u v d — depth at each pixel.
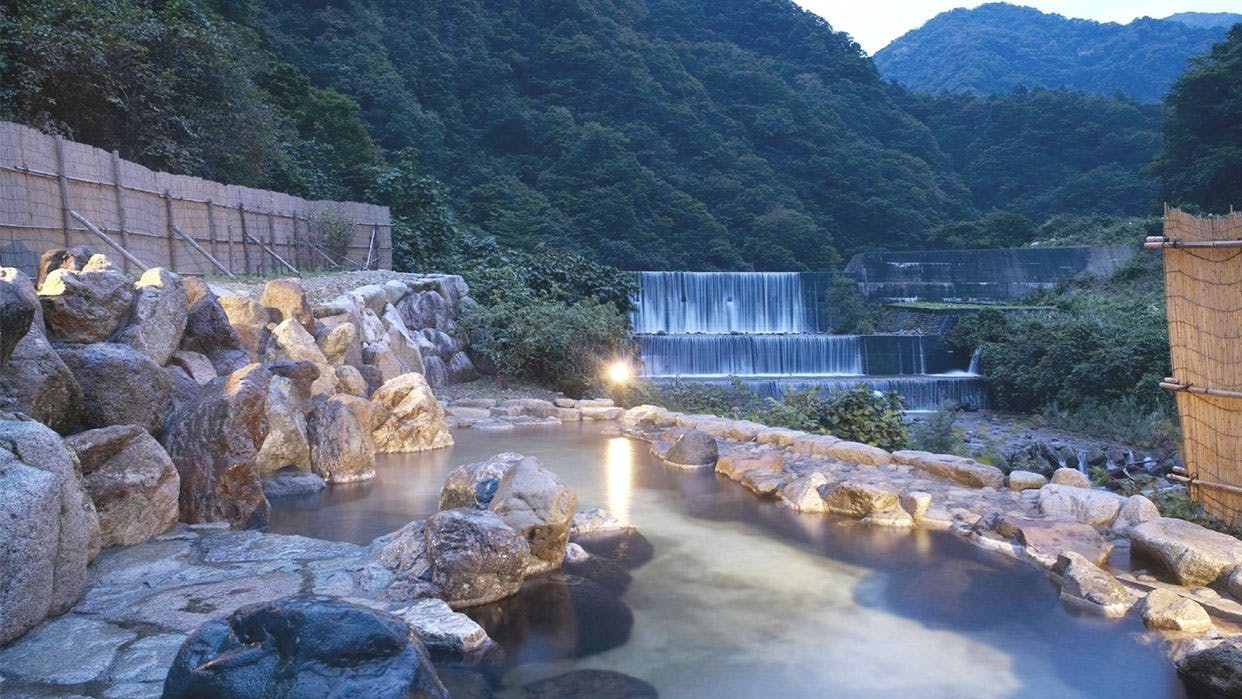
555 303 19.83
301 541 6.11
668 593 5.61
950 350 28.28
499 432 12.29
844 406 12.91
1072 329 25.47
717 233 60.00
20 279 6.34
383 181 26.84
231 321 10.22
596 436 11.95
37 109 16.14
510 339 17.62
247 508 6.64
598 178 59.50
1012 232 60.25
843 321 33.28
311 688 3.04
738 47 95.19
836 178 72.88
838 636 4.91
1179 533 5.93
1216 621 5.07
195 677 3.12
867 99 97.00
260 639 3.24
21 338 5.55
